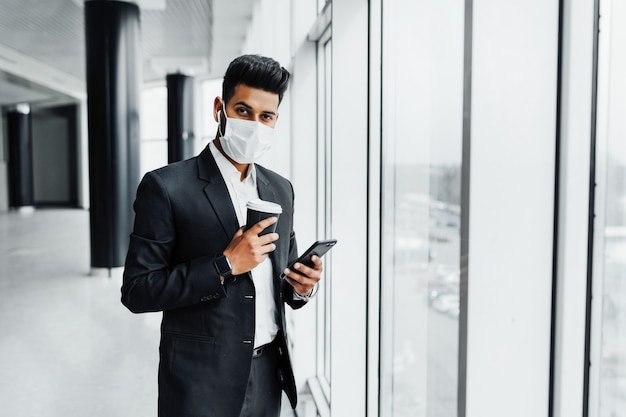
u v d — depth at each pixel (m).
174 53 11.01
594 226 0.85
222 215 1.26
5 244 9.48
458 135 1.81
